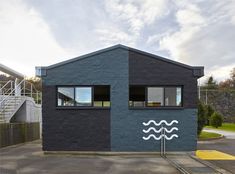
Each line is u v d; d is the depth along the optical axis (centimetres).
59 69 1459
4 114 1861
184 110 1443
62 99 1463
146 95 1452
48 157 1338
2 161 1225
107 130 1444
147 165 1141
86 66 1459
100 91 1464
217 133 2638
